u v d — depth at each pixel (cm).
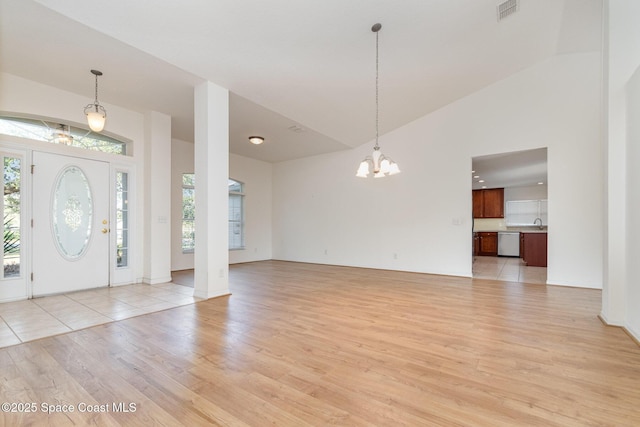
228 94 400
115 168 446
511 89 486
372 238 642
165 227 481
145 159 470
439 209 556
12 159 355
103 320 293
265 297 389
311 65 377
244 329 271
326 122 536
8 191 353
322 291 425
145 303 355
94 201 425
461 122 532
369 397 166
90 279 421
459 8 319
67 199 400
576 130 443
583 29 382
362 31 330
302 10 289
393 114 546
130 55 310
